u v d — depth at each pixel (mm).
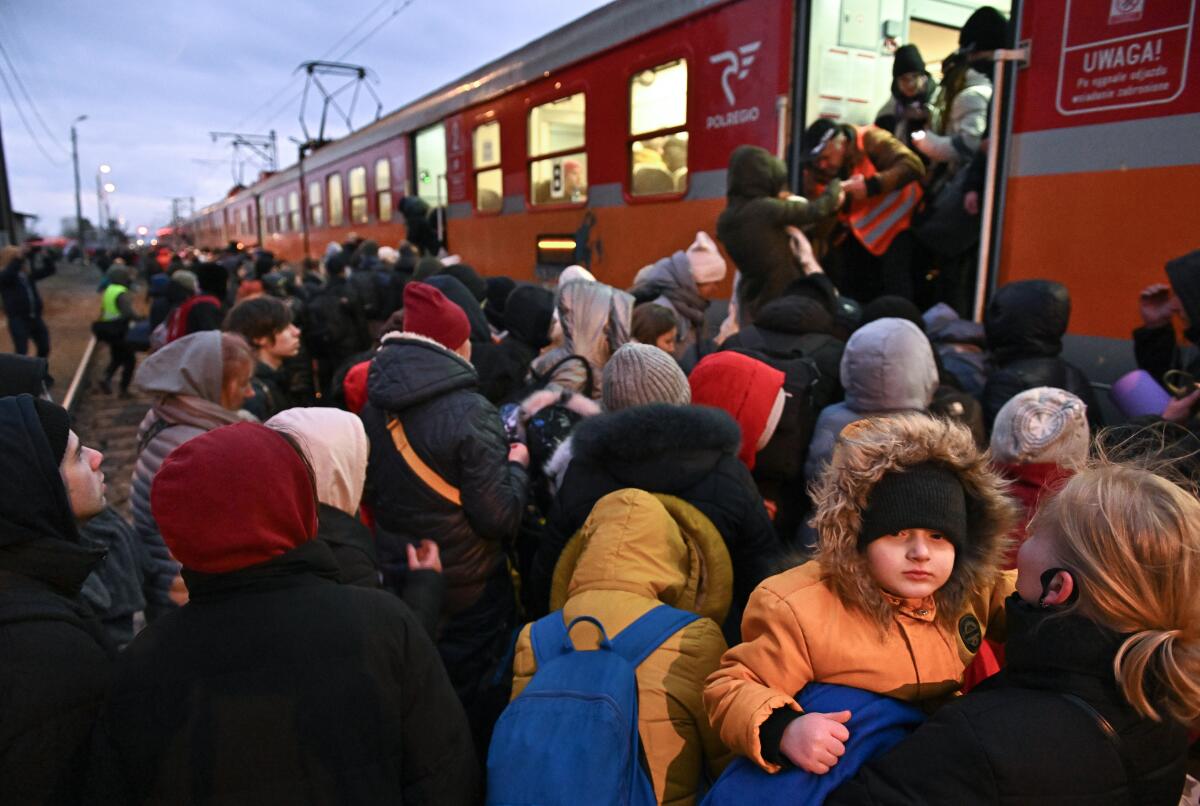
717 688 1271
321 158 14164
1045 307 2633
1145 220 2787
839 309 3688
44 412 1362
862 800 1078
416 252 8211
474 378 2215
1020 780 989
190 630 1117
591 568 1646
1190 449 1867
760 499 1911
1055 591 1083
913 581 1206
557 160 6547
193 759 1058
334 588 1187
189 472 1113
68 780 1138
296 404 5906
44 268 10477
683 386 2164
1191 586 985
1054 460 1874
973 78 4555
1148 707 1002
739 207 4086
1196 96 2611
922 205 4738
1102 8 2867
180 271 7168
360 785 1097
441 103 8789
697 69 4902
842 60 4777
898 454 1208
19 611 1180
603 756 1281
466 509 2117
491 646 2240
